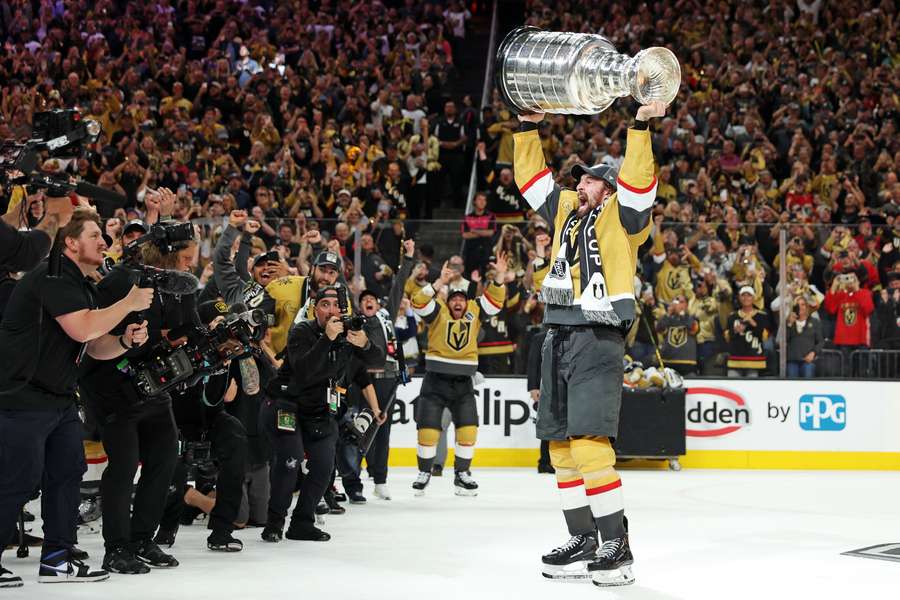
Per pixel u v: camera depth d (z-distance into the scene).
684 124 17.05
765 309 12.09
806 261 12.09
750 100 17.69
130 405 5.68
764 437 12.09
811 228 12.11
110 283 5.67
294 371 6.83
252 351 6.09
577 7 20.95
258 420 7.23
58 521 5.45
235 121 17.36
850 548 6.84
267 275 8.43
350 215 11.83
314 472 6.95
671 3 20.70
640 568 6.09
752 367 12.08
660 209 14.72
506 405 11.96
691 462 12.09
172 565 5.95
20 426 5.18
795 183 15.88
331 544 6.84
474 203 16.05
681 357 12.02
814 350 12.11
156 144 16.55
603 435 5.59
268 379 7.65
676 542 7.02
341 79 19.08
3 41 20.83
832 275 12.09
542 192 6.05
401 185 16.08
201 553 6.44
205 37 20.97
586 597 5.29
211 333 5.75
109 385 5.66
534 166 6.10
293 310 8.41
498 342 11.94
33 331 5.15
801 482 10.73
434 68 18.89
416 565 6.12
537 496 9.49
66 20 20.61
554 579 5.74
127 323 5.57
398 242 11.54
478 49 21.89
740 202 15.50
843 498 9.45
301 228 11.24
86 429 7.51
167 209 7.33
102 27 20.55
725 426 12.09
